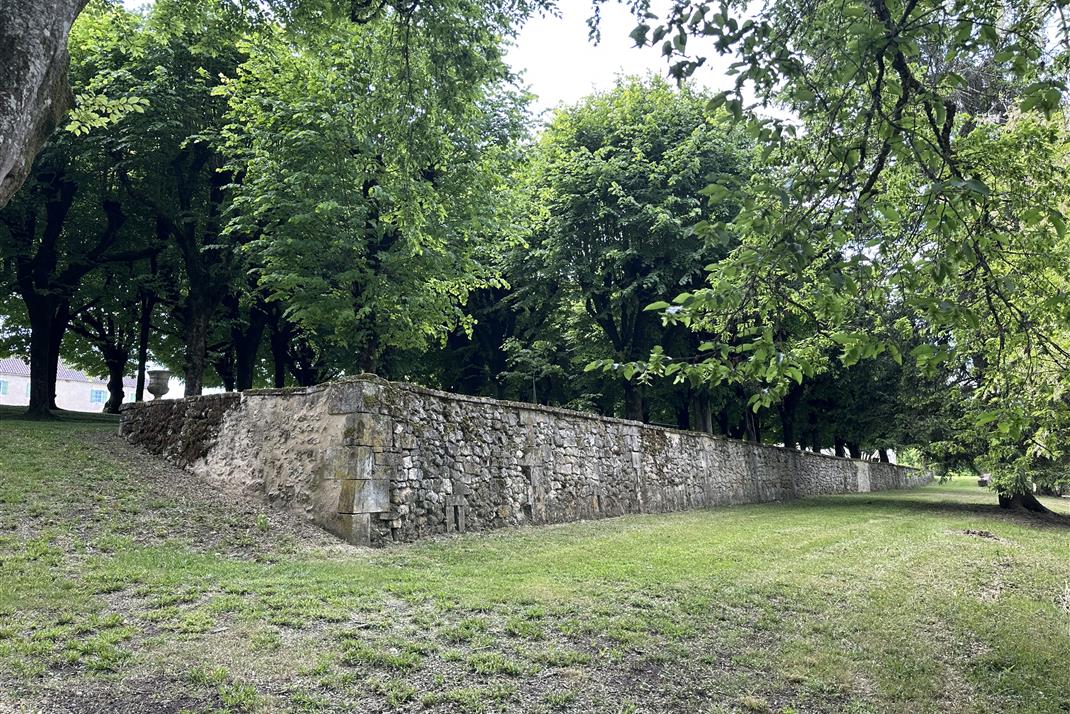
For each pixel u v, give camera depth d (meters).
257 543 7.49
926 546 10.66
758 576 7.56
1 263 17.98
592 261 19.67
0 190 2.59
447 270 15.35
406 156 8.52
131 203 17.89
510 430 11.22
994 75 6.57
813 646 5.36
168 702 3.60
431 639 4.78
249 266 17.45
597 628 5.27
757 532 11.53
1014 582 8.17
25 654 3.99
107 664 3.96
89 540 6.78
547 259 19.75
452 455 9.80
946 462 17.00
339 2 7.46
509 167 16.17
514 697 4.04
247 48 13.28
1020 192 5.09
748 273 3.82
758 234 3.67
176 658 4.12
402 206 9.52
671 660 4.82
